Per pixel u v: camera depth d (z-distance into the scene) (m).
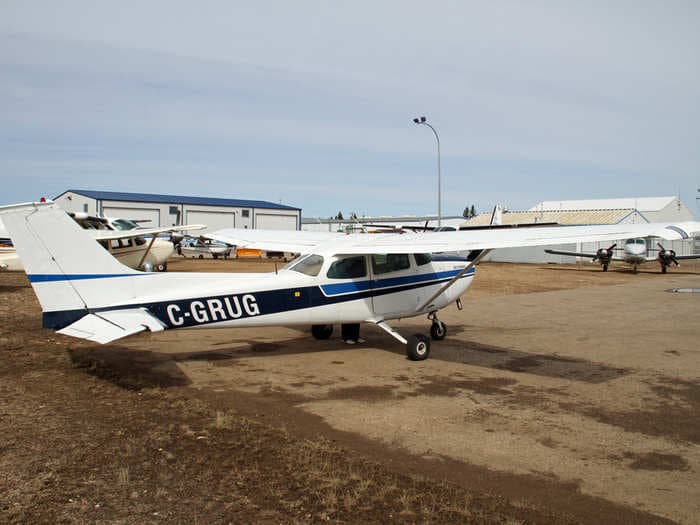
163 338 9.83
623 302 15.55
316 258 8.19
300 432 5.22
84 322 6.37
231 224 58.16
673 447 4.98
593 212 47.50
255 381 7.06
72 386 6.56
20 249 6.37
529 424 5.54
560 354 8.84
